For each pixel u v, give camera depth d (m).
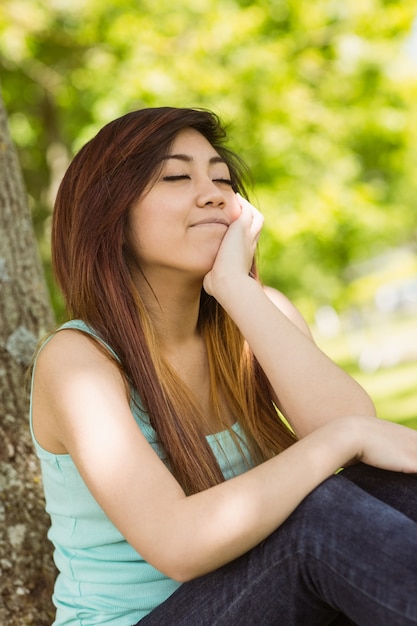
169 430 2.61
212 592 2.30
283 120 13.23
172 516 2.24
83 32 12.23
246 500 2.22
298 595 2.23
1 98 3.94
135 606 2.53
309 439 2.34
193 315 2.88
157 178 2.69
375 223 15.09
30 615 3.27
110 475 2.33
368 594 2.09
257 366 2.96
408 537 2.11
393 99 14.67
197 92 12.12
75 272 2.72
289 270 21.55
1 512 3.35
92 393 2.44
